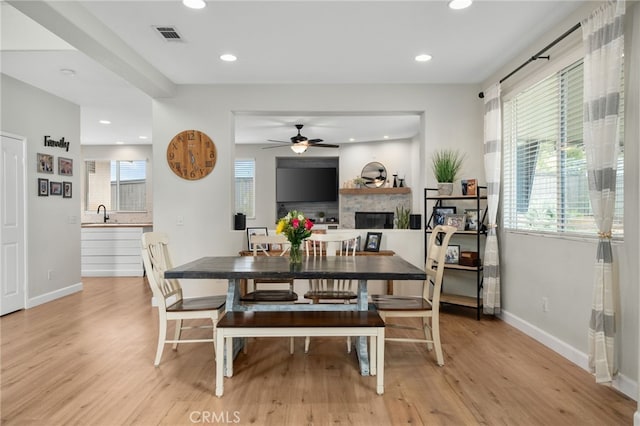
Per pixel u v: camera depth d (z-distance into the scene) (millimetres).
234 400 2348
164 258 3229
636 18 2350
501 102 4160
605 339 2428
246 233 4930
